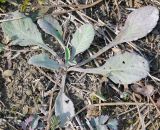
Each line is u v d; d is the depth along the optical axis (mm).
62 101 188
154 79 196
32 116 187
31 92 194
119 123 190
